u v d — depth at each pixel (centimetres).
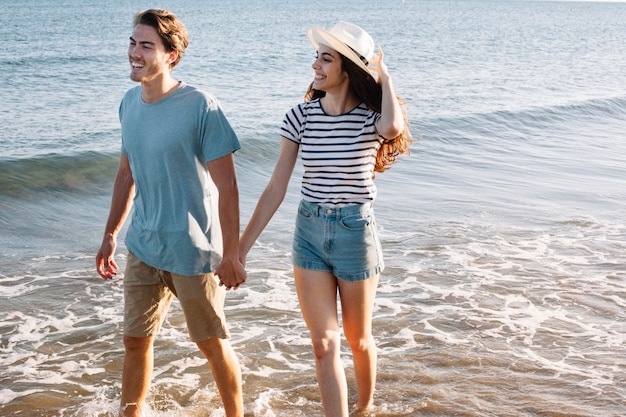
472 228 743
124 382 351
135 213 343
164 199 325
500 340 475
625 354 457
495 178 1006
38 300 532
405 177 991
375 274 339
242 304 532
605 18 11544
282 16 7488
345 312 345
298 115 336
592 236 723
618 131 1548
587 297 553
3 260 619
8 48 3197
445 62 3191
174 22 323
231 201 323
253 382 416
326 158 328
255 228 339
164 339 471
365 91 326
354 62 317
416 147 1249
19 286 558
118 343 468
